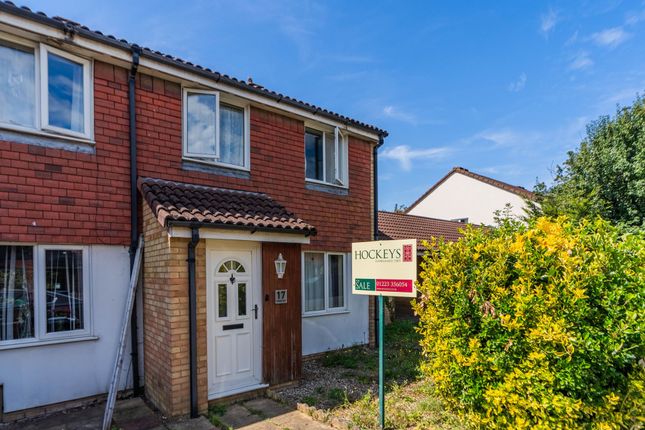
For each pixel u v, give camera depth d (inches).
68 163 210.5
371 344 360.2
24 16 189.6
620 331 125.0
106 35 220.2
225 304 211.5
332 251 348.5
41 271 200.2
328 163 361.1
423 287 179.6
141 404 207.3
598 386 128.6
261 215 233.0
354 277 192.7
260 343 222.8
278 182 311.9
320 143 357.7
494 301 150.8
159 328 200.8
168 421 181.3
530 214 505.7
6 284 193.2
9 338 191.9
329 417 180.5
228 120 289.9
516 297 142.4
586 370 126.6
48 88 206.2
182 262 191.3
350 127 362.3
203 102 267.0
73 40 207.3
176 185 239.6
